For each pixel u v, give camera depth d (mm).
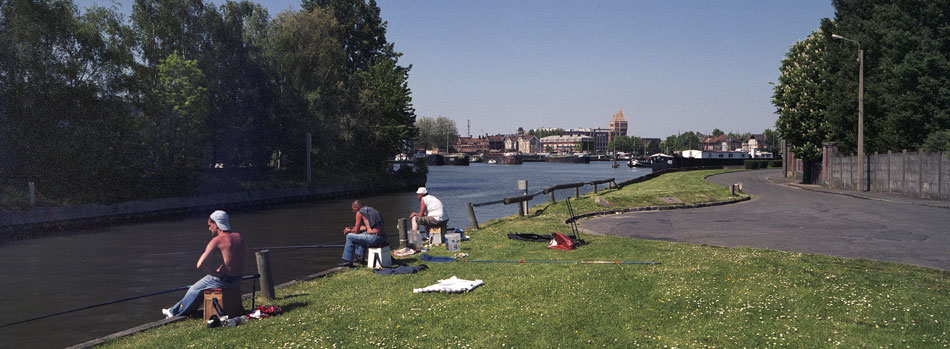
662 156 113750
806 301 8062
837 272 10000
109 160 33062
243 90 47188
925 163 30125
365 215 12477
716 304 8125
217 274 8367
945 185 28391
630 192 36594
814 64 44406
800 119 45406
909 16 32094
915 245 14438
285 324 7809
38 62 30797
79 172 31047
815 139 44875
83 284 14258
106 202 31188
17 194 27875
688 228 18984
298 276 14414
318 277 11891
